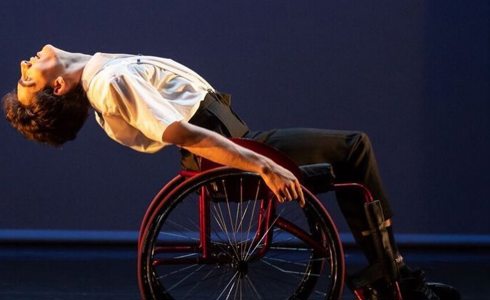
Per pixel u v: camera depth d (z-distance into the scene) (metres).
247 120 12.41
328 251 7.46
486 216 12.64
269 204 7.49
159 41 12.31
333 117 12.47
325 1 12.37
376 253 7.68
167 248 7.51
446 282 10.53
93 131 12.48
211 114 7.54
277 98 12.41
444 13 12.42
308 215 7.76
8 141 12.45
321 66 12.41
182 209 12.41
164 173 12.52
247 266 7.61
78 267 11.17
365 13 12.38
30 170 12.51
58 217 12.55
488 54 12.48
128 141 7.51
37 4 12.26
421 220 12.61
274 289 9.68
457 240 12.60
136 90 7.07
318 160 7.67
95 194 12.55
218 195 7.41
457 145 12.55
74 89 7.55
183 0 12.30
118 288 9.99
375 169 7.70
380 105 12.48
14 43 12.30
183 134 7.00
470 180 12.60
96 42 12.28
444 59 12.45
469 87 12.48
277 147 7.65
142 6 12.29
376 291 7.79
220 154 7.00
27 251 12.20
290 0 12.36
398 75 12.45
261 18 12.36
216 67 12.37
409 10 12.39
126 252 12.20
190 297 9.40
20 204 12.53
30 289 9.90
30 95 7.54
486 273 11.11
